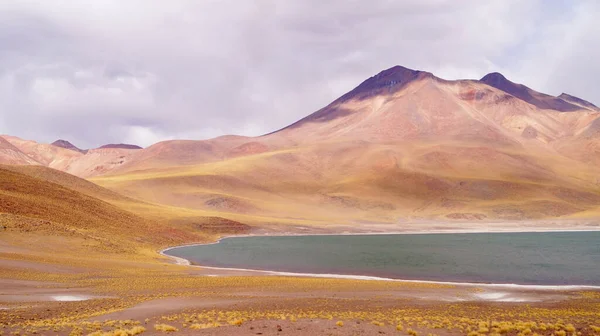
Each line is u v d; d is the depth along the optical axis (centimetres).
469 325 2664
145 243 9369
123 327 2450
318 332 2336
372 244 11738
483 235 16075
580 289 4819
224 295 4075
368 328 2495
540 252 9375
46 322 2598
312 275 5956
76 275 5003
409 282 5194
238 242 12331
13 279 4412
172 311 3127
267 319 2777
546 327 2573
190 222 14638
